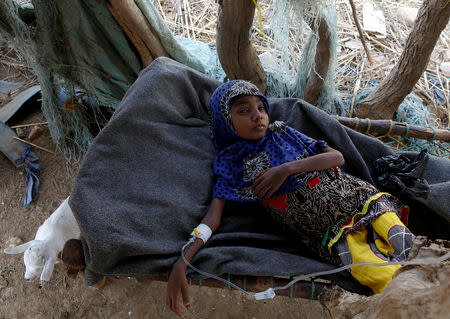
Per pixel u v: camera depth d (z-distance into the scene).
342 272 1.44
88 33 2.02
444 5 1.99
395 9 3.56
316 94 2.50
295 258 1.46
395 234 1.38
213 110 1.69
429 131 2.34
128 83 2.35
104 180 1.39
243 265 1.41
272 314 1.84
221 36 1.98
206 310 1.85
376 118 2.55
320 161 1.48
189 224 1.50
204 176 1.62
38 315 1.85
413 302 0.74
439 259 0.75
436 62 3.10
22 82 2.88
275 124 1.63
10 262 2.03
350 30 3.30
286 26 1.88
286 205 1.54
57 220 1.58
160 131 1.56
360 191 1.53
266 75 2.62
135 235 1.36
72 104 2.34
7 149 2.48
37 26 1.95
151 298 1.89
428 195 1.59
